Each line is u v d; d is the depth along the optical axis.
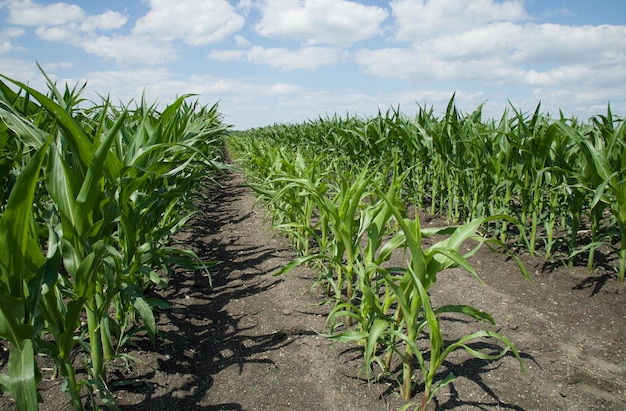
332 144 7.65
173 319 3.05
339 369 2.43
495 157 4.30
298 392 2.26
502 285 3.55
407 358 2.08
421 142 5.60
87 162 1.66
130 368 2.39
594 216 3.56
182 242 4.95
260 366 2.52
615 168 3.35
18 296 1.35
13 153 2.87
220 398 2.24
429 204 6.23
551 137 3.59
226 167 2.98
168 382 2.32
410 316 1.90
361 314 2.29
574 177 3.54
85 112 4.09
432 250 1.74
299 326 2.94
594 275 3.57
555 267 3.77
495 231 4.45
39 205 2.54
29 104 3.11
